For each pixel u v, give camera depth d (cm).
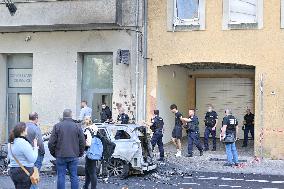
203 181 1393
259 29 1814
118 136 1438
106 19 1870
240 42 1836
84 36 1997
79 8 1898
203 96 2517
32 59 2105
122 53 1936
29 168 873
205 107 2514
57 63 2027
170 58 1912
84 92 2053
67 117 1062
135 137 1440
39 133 1102
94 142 1102
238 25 1836
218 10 1859
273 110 1798
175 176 1477
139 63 1939
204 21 1872
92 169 1107
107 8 1872
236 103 2459
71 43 2011
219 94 2492
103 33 1975
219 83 2491
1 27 1988
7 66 2144
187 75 2494
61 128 1044
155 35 1928
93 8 1884
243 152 2000
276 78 1797
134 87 1942
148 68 1936
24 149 863
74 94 2008
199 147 1881
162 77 2041
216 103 2497
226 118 1666
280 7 1791
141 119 1933
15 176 868
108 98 2023
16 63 2134
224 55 1853
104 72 2031
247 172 1553
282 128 1789
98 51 1984
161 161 1748
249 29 1827
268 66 1805
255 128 1820
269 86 1802
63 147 1037
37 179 882
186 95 2483
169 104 2167
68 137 1042
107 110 1948
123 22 1948
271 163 1717
